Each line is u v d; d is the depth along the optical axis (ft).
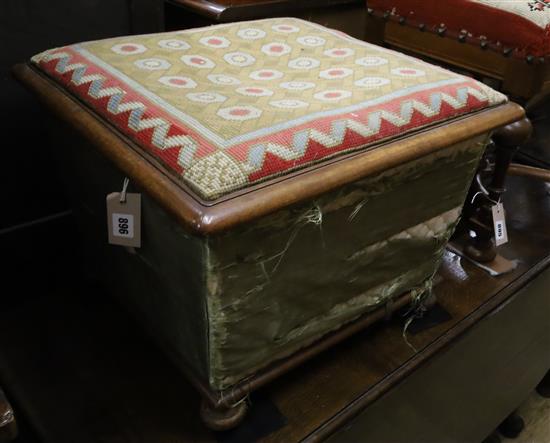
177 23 4.15
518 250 3.46
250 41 2.60
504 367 3.47
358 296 2.34
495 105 2.29
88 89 2.04
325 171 1.75
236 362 2.02
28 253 3.23
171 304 2.06
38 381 2.48
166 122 1.79
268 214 1.62
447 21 3.44
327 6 4.33
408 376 2.57
